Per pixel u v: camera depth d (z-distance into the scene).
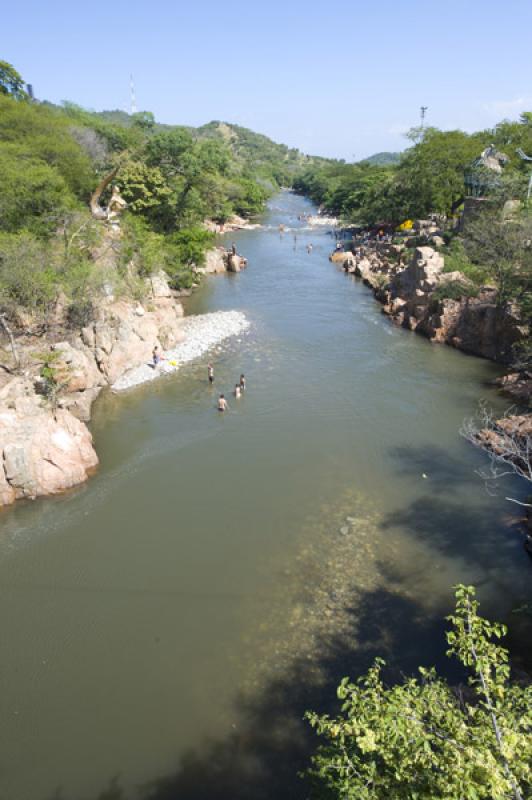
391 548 26.56
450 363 49.06
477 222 56.97
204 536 27.73
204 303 69.31
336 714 18.66
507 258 50.44
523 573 24.80
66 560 26.30
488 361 49.25
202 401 42.44
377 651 21.05
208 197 111.88
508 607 22.91
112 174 71.44
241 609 23.30
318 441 36.50
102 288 48.62
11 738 18.58
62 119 80.69
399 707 9.07
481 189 80.69
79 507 30.06
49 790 17.08
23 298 43.38
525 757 8.36
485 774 7.85
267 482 32.09
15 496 30.47
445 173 85.62
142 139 95.50
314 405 41.53
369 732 8.62
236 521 28.78
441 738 8.70
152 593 24.28
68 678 20.56
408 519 28.61
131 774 17.41
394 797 8.48
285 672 20.39
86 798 16.81
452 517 28.69
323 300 70.31
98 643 21.94
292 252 101.81
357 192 132.75
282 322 61.50
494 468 32.78
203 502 30.36
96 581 25.00
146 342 49.16
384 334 57.12
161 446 36.09
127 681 20.34
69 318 45.97
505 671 9.95
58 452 31.58
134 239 61.12
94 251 55.41
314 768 16.73
